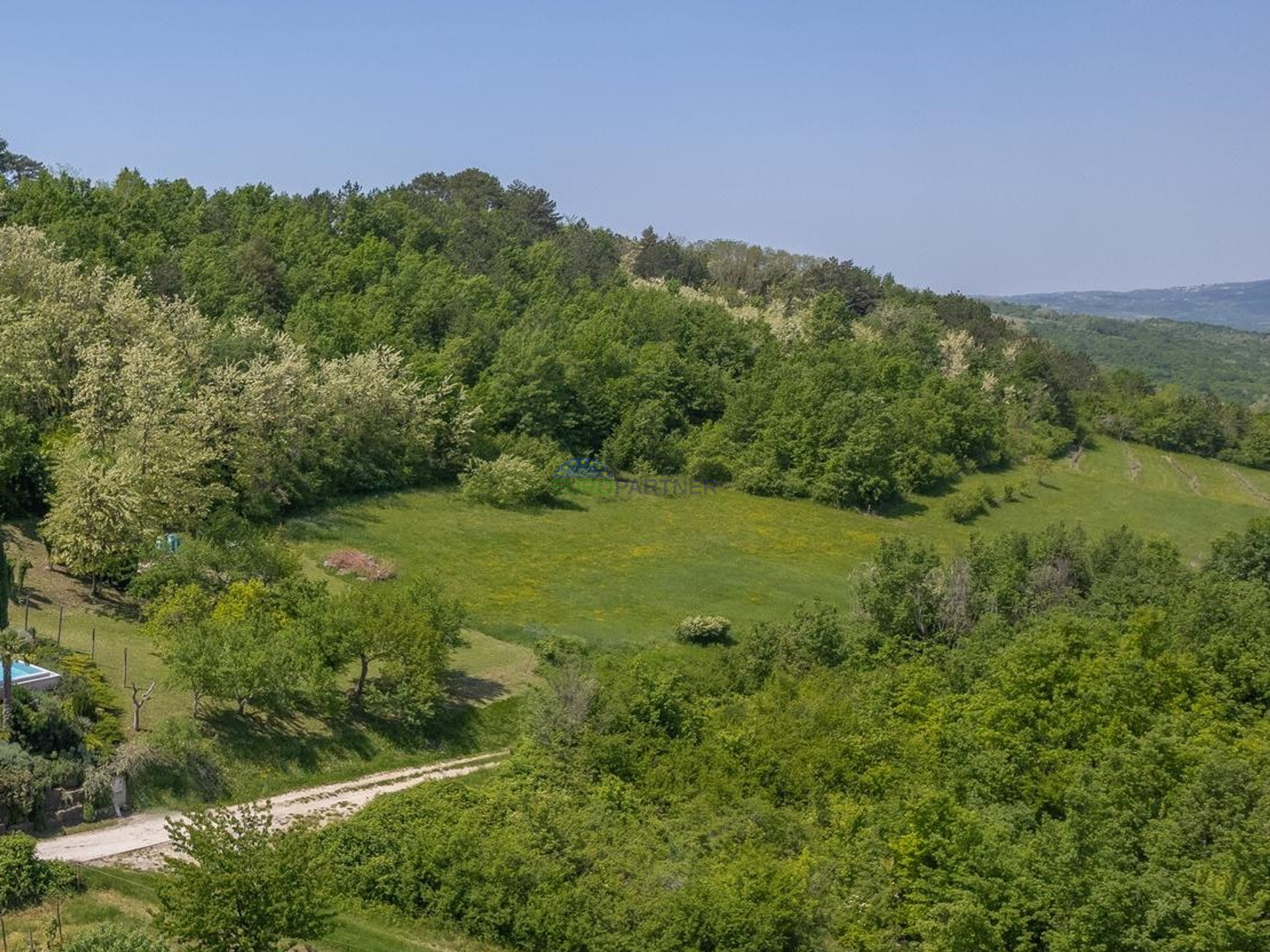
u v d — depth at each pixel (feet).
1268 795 132.57
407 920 122.72
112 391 234.99
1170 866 126.11
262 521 270.05
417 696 181.27
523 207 616.39
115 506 195.42
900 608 219.41
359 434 309.42
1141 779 141.79
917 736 169.78
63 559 197.36
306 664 172.14
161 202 407.23
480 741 188.24
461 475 326.24
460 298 397.60
